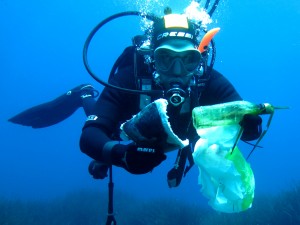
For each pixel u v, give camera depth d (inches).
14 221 152.5
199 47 42.6
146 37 47.7
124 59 52.0
